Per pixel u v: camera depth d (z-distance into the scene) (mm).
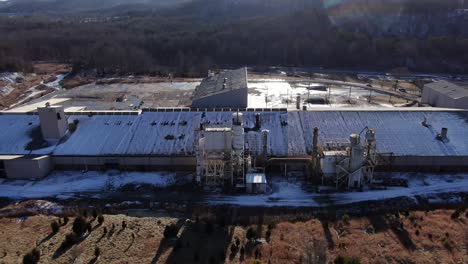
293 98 103438
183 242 45344
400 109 70625
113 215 51531
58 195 56531
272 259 42250
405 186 57500
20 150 63750
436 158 60469
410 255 42656
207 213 51438
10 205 54156
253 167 59094
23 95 117188
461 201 54094
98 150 63219
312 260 41344
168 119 69125
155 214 52438
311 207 52812
